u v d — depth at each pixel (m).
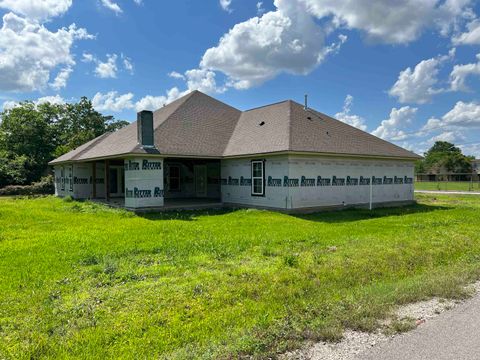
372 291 5.75
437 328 4.45
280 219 14.35
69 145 42.09
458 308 5.09
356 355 3.82
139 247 9.03
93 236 10.61
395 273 7.03
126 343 4.22
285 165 16.20
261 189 17.59
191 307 5.23
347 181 18.42
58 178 29.59
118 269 7.16
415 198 27.23
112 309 5.17
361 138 20.72
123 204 19.11
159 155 16.84
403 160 21.59
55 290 6.01
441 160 78.19
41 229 12.05
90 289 6.05
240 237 10.31
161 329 4.56
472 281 6.34
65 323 4.78
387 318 4.76
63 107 51.25
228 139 20.84
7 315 5.07
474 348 3.94
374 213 16.83
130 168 17.06
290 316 4.88
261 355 3.83
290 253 8.41
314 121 20.00
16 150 45.22
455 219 14.60
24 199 26.77
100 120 53.28
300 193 16.44
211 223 13.25
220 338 4.31
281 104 21.27
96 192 25.09
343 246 9.22
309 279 6.50
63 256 8.20
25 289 6.06
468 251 8.89
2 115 46.34
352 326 4.52
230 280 6.33
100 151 20.83
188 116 21.09
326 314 4.89
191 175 24.48
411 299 5.41
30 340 4.32
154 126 19.19
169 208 17.44
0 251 8.70
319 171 17.20
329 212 17.09
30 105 47.47
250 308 5.20
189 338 4.34
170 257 8.14
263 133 18.81
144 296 5.62
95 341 4.24
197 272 6.91
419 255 8.33
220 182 21.11
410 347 3.97
